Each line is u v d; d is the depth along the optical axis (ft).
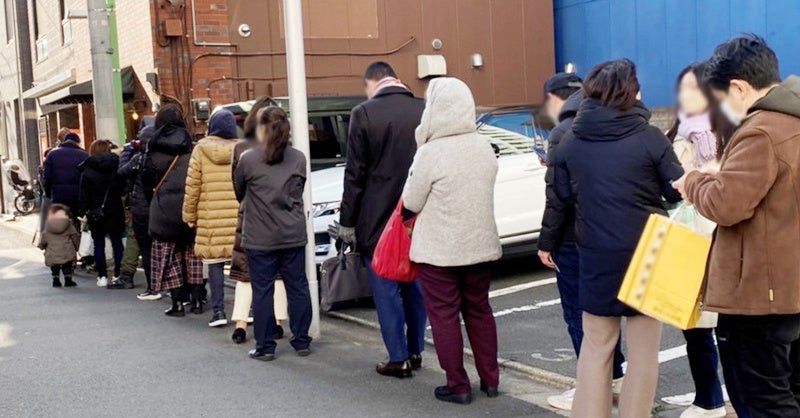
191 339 23.84
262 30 42.96
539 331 23.17
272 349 21.34
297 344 21.72
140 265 38.86
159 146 26.17
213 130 24.38
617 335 14.43
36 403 18.21
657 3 43.16
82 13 41.55
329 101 35.29
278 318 23.31
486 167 16.87
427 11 46.50
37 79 72.74
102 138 39.24
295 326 21.66
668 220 12.37
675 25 42.29
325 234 27.32
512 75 48.70
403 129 18.85
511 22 48.57
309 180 23.13
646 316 13.98
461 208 16.65
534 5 49.14
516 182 29.35
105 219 33.42
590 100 14.06
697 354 15.31
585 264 14.15
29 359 22.02
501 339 22.49
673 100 14.47
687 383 17.98
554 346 21.58
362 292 21.15
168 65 41.78
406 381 19.21
